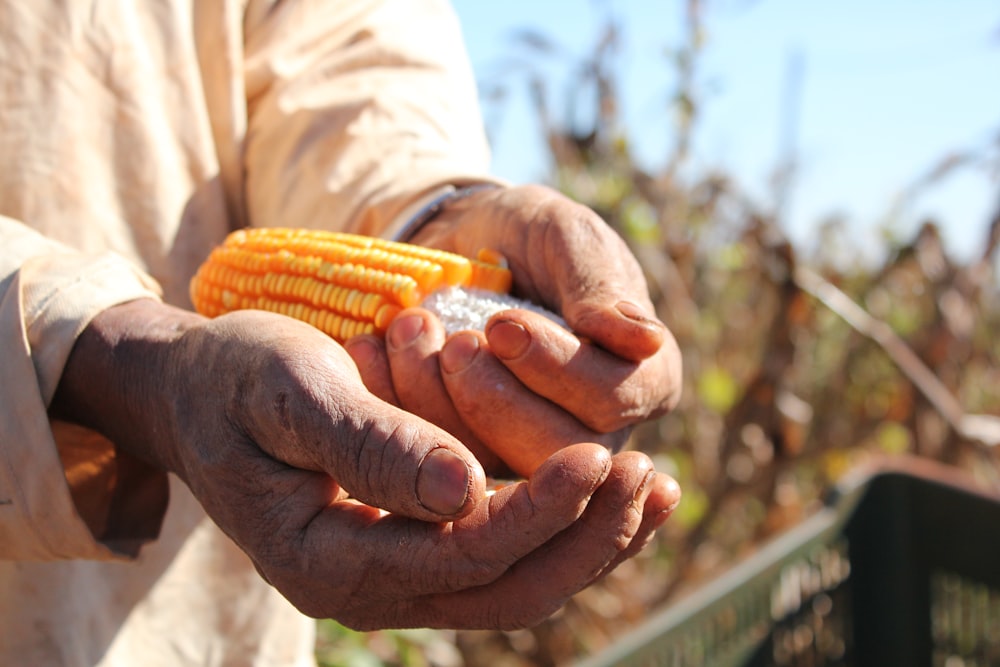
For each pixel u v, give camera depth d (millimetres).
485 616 390
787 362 1479
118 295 436
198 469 395
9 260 436
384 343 470
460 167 580
